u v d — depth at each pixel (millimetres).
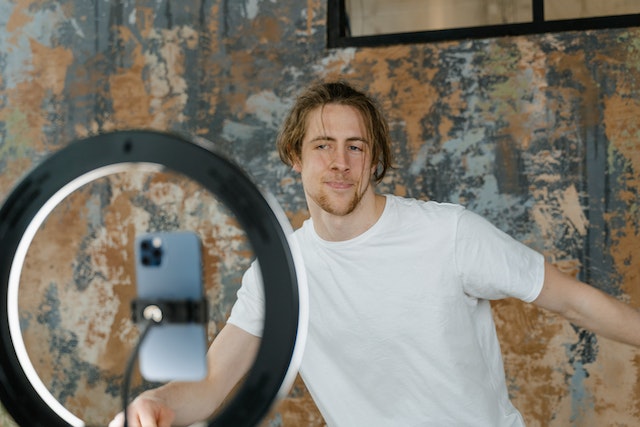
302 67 3404
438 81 3283
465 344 1817
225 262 3516
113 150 804
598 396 3160
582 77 3184
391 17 3387
